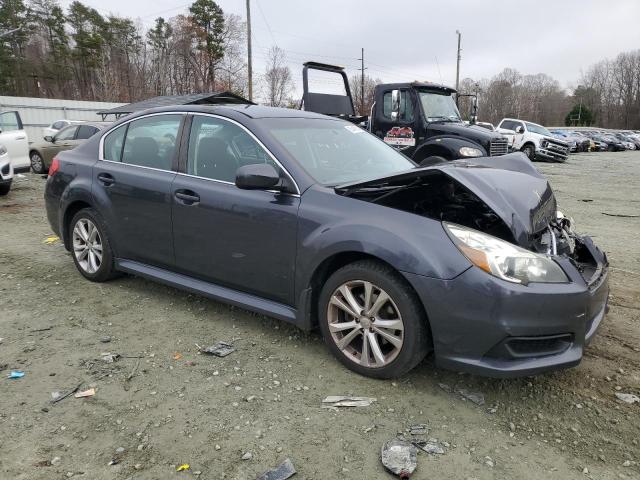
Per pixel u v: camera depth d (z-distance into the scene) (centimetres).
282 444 247
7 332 363
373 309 297
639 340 363
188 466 231
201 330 371
